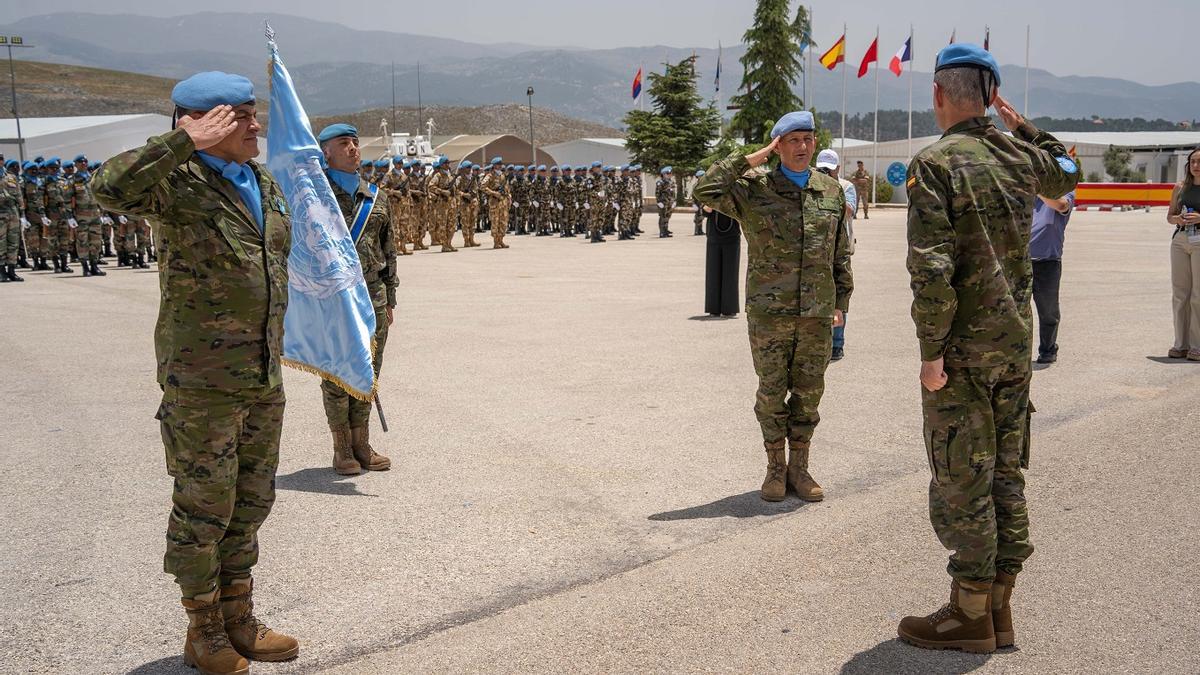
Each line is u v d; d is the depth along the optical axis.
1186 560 4.40
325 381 5.87
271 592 4.22
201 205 3.27
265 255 3.45
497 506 5.34
